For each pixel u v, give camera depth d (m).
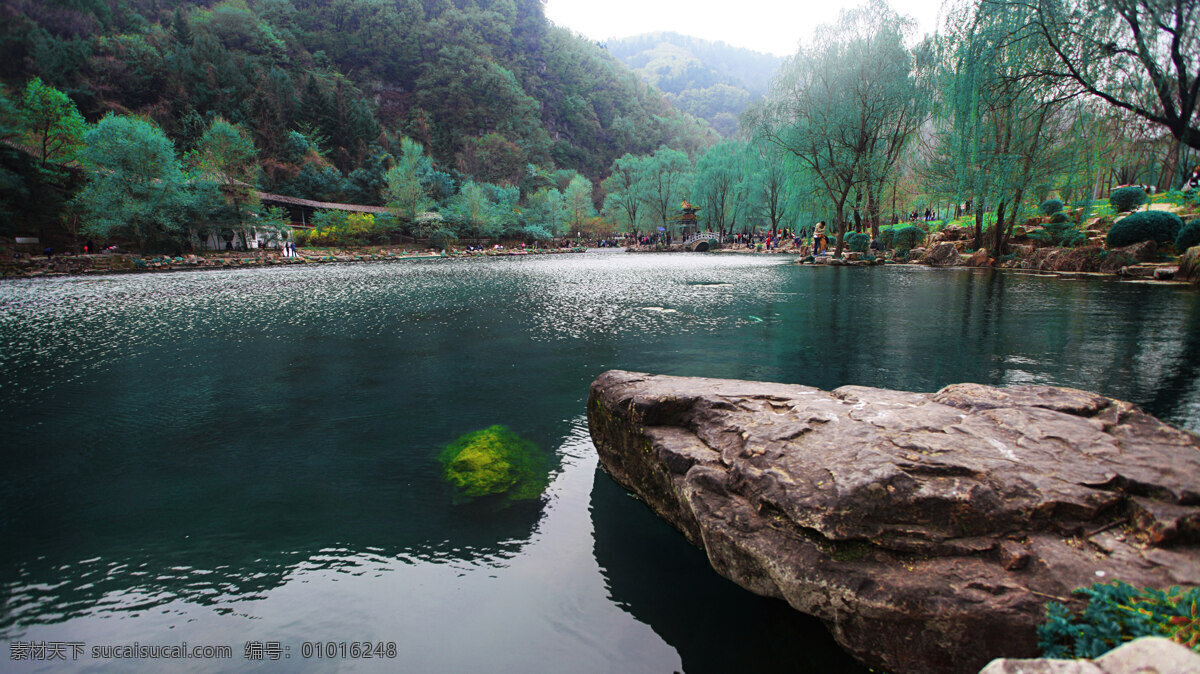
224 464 4.46
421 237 74.44
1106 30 12.23
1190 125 11.03
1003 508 2.29
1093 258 19.88
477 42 169.12
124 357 8.73
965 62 18.66
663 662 2.27
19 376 7.54
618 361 7.95
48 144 38.16
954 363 7.07
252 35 124.94
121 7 95.38
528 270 31.64
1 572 2.96
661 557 3.09
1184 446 2.64
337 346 9.52
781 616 2.57
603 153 182.88
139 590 2.79
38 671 2.21
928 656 2.11
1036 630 1.92
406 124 139.75
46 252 36.84
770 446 2.95
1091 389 5.62
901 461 2.56
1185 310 10.82
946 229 30.08
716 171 61.91
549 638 2.41
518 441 4.89
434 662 2.26
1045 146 19.88
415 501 3.79
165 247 44.09
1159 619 1.73
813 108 30.09
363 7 156.38
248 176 57.50
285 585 2.83
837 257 31.08
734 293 16.77
